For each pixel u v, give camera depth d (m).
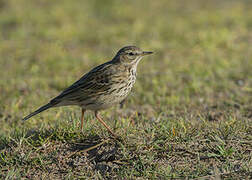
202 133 9.05
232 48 18.64
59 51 19.20
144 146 8.58
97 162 8.45
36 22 24.34
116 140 8.81
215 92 13.95
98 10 27.38
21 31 22.33
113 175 8.02
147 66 16.83
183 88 14.33
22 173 8.37
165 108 12.50
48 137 9.22
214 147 8.48
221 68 16.14
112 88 9.17
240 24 22.64
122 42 20.44
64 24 23.73
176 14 25.98
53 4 28.52
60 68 17.08
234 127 9.24
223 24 22.94
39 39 21.19
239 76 15.30
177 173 7.77
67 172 8.30
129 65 9.43
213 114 11.73
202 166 7.93
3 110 12.92
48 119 11.56
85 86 9.13
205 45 18.91
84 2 29.28
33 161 8.59
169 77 15.32
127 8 27.42
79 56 18.50
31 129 10.42
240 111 11.87
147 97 13.52
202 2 29.20
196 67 16.19
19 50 19.41
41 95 14.16
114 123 9.93
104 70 9.22
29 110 12.60
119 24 23.86
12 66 17.47
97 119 10.24
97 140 8.96
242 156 8.17
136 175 7.88
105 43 20.53
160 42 20.06
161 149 8.48
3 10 27.02
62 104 9.44
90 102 9.24
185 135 8.82
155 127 9.33
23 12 26.20
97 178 7.99
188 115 11.57
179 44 19.64
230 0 29.30
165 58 17.78
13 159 8.75
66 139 9.17
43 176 8.23
